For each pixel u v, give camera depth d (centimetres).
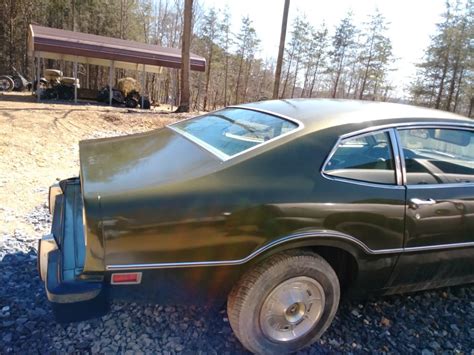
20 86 2142
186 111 1686
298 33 5153
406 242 243
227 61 4925
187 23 1619
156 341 235
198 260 198
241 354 230
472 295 321
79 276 186
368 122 249
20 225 386
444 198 254
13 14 3123
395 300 304
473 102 3981
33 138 813
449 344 258
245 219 201
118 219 185
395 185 242
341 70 5175
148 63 1803
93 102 1900
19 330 234
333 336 255
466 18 3944
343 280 253
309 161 223
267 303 219
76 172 632
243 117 288
